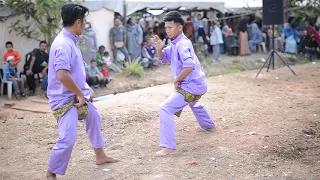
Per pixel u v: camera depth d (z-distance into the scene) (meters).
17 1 12.64
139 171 4.98
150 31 16.48
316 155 5.46
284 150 5.60
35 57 12.09
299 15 20.55
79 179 4.82
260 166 5.07
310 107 7.91
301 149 5.66
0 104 11.02
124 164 5.23
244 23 19.27
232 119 7.05
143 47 16.14
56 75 4.38
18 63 12.62
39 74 13.05
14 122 7.75
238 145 5.79
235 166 5.08
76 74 4.48
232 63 17.62
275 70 13.52
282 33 20.02
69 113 4.44
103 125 6.96
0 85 12.14
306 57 19.44
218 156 5.40
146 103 8.48
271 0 12.23
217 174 4.85
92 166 5.20
